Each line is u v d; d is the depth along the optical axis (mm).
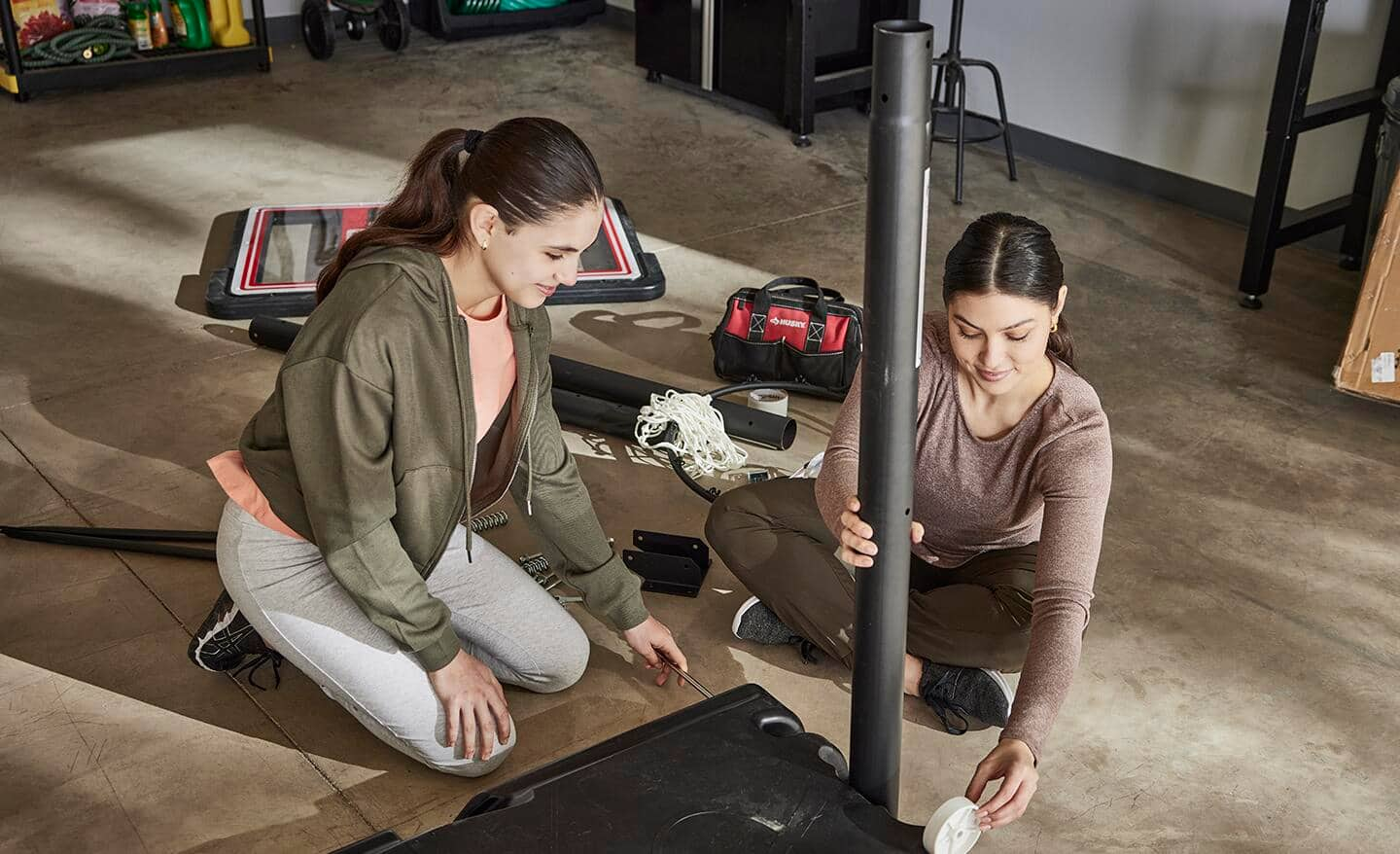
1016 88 5004
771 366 3287
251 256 3965
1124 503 2898
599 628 2482
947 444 2037
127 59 5641
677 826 1224
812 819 1232
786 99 5180
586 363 3400
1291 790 2133
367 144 5074
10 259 3998
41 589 2559
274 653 2346
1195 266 4121
